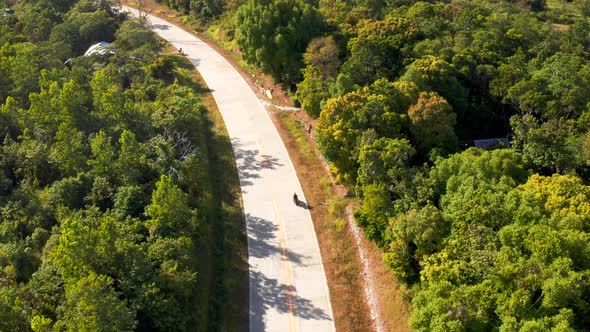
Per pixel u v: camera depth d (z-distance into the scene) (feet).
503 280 115.03
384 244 155.63
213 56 302.25
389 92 187.01
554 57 226.79
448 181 145.59
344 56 237.86
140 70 264.52
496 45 244.01
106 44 293.02
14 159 193.57
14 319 122.31
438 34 251.39
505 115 224.12
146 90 243.81
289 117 235.61
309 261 163.73
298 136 222.28
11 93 225.15
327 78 214.48
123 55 269.64
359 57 219.61
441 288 120.16
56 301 131.85
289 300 151.43
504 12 315.58
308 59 226.99
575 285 106.42
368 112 176.45
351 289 154.61
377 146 162.30
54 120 200.13
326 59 222.69
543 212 130.72
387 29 239.91
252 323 145.18
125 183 173.06
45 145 195.42
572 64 212.84
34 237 157.89
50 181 191.93
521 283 111.75
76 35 305.73
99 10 326.85
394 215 150.41
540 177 143.64
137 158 179.73
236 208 185.98
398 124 176.86
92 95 226.17
